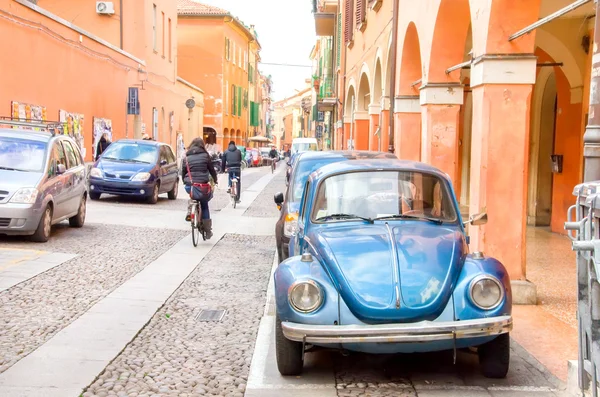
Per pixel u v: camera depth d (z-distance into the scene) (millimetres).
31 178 10711
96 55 22781
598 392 3980
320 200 6039
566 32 12164
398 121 14969
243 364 5496
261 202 20703
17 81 16422
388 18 16875
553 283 8828
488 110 7730
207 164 11445
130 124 27984
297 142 31656
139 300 7504
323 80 40812
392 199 5984
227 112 56594
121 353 5691
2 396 4605
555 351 5840
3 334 6031
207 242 12039
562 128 13188
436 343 4660
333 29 36594
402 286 4734
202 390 4863
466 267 4953
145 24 30469
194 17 53562
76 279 8375
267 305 7242
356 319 4699
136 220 14453
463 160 19422
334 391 4879
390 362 5555
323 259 5070
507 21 7598
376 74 19859
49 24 18516
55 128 12703
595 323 3867
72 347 5746
